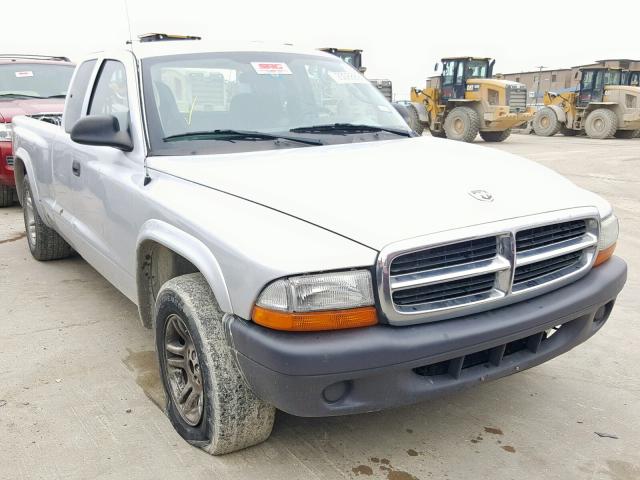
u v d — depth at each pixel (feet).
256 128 11.23
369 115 12.78
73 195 13.93
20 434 9.76
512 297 8.45
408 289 7.71
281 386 7.47
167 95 11.16
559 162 46.80
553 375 11.94
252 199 8.53
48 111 25.63
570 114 81.30
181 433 9.58
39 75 29.35
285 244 7.57
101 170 11.93
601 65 83.76
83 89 14.48
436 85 76.59
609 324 14.44
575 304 9.00
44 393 11.03
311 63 13.23
